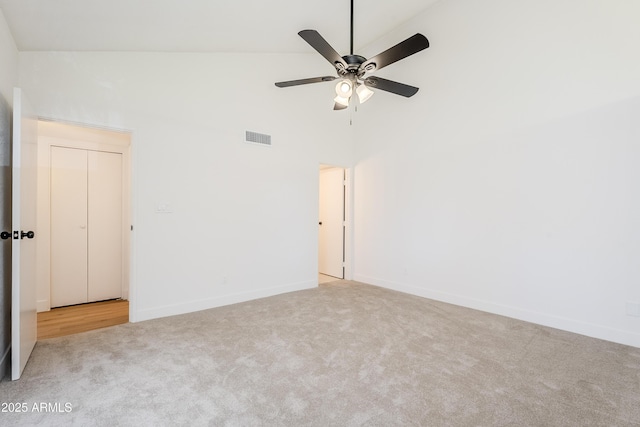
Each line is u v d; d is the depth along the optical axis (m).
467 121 3.46
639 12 2.40
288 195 4.11
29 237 2.00
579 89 2.68
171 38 2.84
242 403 1.68
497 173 3.22
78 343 2.45
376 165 4.54
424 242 3.91
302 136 4.25
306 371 2.03
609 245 2.55
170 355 2.24
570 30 2.73
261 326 2.85
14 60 2.25
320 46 2.31
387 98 4.36
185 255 3.24
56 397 1.71
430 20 3.76
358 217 4.84
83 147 3.74
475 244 3.41
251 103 3.73
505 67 3.15
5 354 2.00
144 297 2.99
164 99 3.10
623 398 1.75
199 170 3.33
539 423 1.53
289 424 1.51
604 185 2.57
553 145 2.84
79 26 2.26
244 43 3.40
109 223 3.93
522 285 3.05
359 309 3.37
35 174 2.35
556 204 2.82
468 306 3.46
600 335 2.59
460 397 1.75
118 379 1.91
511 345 2.45
